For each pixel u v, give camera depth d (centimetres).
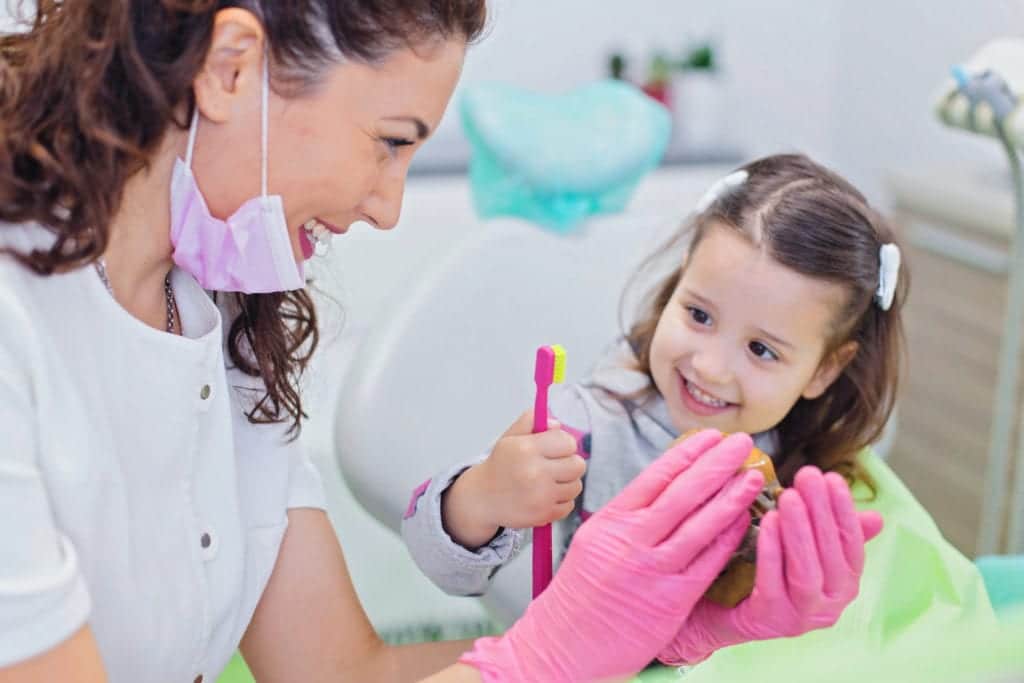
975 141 221
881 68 249
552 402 128
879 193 253
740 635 79
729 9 256
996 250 189
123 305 80
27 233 73
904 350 145
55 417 71
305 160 74
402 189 81
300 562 99
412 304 134
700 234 120
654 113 162
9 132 69
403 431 132
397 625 172
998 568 121
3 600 62
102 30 69
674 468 79
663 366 118
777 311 112
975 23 220
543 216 156
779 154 127
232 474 88
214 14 70
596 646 75
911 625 109
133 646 81
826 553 72
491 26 85
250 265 79
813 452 129
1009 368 139
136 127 70
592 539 77
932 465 211
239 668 140
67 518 73
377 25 71
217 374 85
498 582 129
